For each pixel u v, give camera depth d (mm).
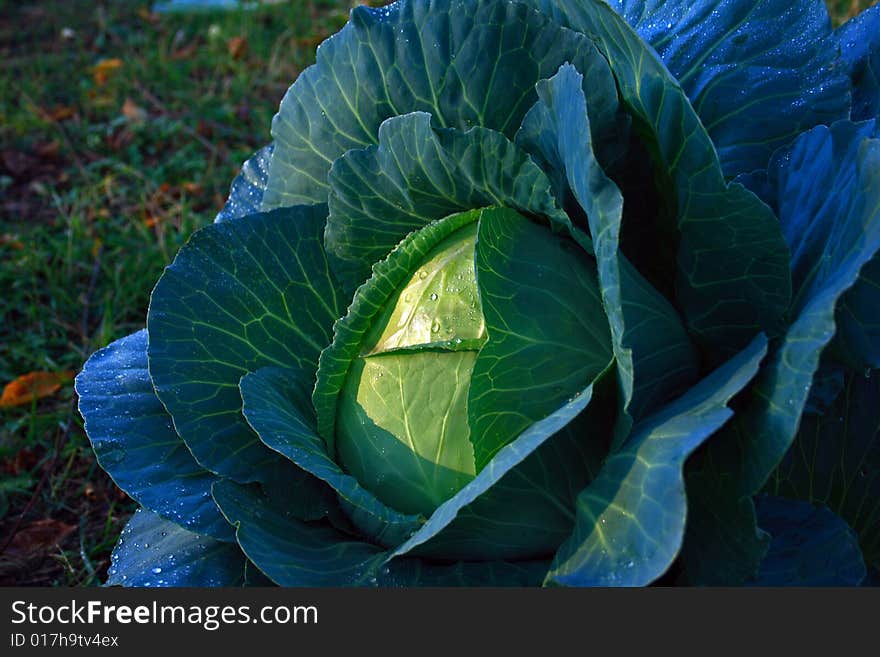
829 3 1358
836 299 631
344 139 803
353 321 739
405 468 712
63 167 1442
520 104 753
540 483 681
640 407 686
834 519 687
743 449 656
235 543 751
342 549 729
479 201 747
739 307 699
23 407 1065
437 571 703
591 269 714
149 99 1556
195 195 1311
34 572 917
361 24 771
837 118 732
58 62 1731
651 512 622
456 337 710
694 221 691
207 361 774
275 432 719
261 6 1766
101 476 995
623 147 723
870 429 743
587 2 699
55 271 1188
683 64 755
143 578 735
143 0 1980
